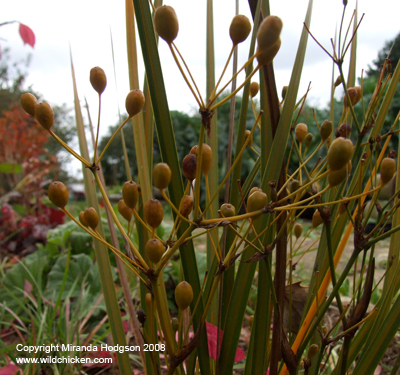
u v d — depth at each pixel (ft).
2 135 4.59
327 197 0.79
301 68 0.60
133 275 2.15
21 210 4.52
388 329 0.67
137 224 0.75
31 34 2.10
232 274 0.74
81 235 2.49
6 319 1.87
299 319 0.80
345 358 0.59
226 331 0.64
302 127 0.71
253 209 0.44
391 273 0.77
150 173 0.77
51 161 4.86
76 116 0.90
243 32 0.41
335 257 0.79
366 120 0.59
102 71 0.49
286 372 0.74
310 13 0.63
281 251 0.59
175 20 0.39
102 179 0.83
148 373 0.71
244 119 0.70
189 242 0.61
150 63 0.58
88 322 1.84
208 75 0.84
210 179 0.83
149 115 0.77
